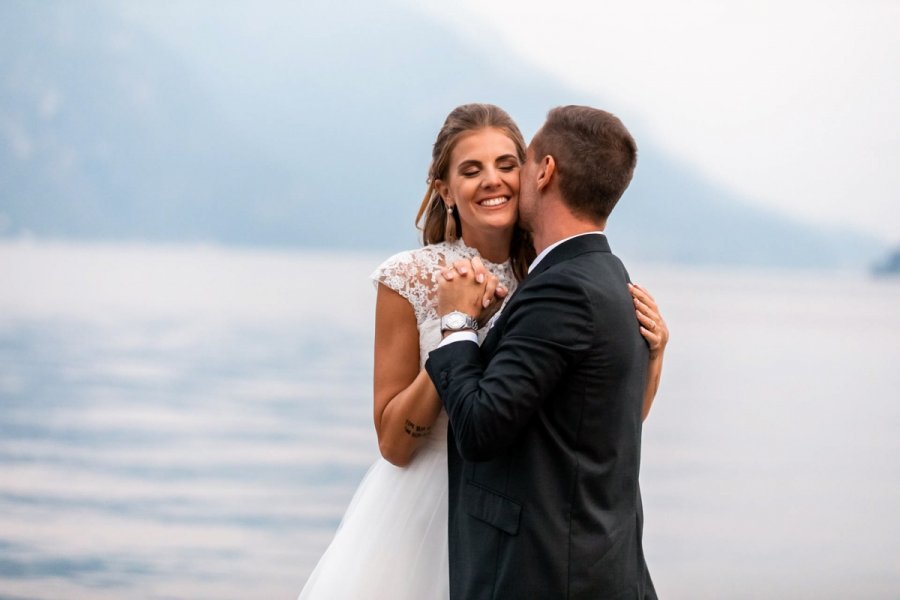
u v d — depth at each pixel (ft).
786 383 36.68
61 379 38.52
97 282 78.43
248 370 40.19
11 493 22.47
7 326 51.57
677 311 60.34
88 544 18.33
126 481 23.86
